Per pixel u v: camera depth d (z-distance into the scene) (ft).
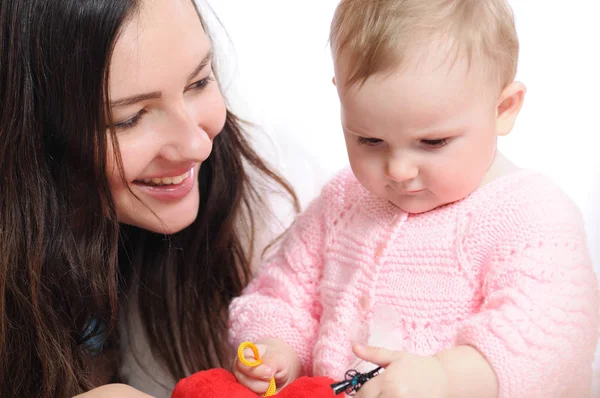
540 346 3.05
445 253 3.36
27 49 3.34
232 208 4.44
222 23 5.17
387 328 3.44
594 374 3.84
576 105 5.21
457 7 3.09
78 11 3.20
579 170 4.90
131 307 4.53
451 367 3.01
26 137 3.48
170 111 3.41
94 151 3.40
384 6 3.11
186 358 4.47
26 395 3.83
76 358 3.92
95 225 3.69
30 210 3.62
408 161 3.20
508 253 3.23
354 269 3.61
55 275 3.73
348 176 3.89
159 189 3.71
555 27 5.53
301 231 3.93
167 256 4.50
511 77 3.28
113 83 3.24
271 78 5.38
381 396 2.87
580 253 3.27
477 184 3.37
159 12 3.26
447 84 3.03
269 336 3.79
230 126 4.43
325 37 5.56
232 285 4.58
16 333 3.77
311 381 3.07
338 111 5.26
